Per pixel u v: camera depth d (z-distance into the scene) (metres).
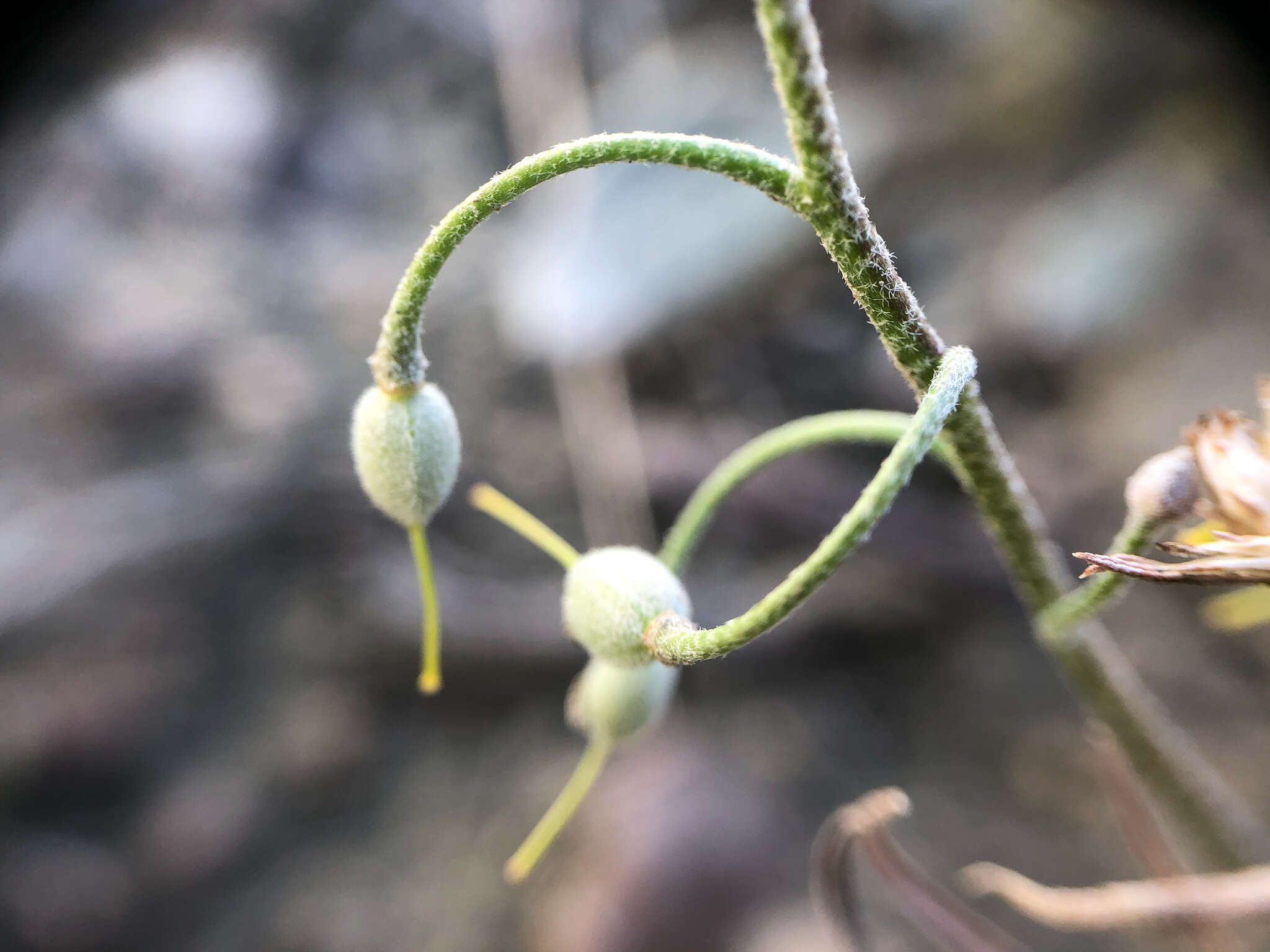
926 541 0.09
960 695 0.08
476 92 0.13
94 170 0.12
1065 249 0.10
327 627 0.09
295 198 0.12
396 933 0.07
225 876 0.08
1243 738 0.07
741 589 0.09
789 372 0.10
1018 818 0.07
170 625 0.09
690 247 0.10
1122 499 0.09
